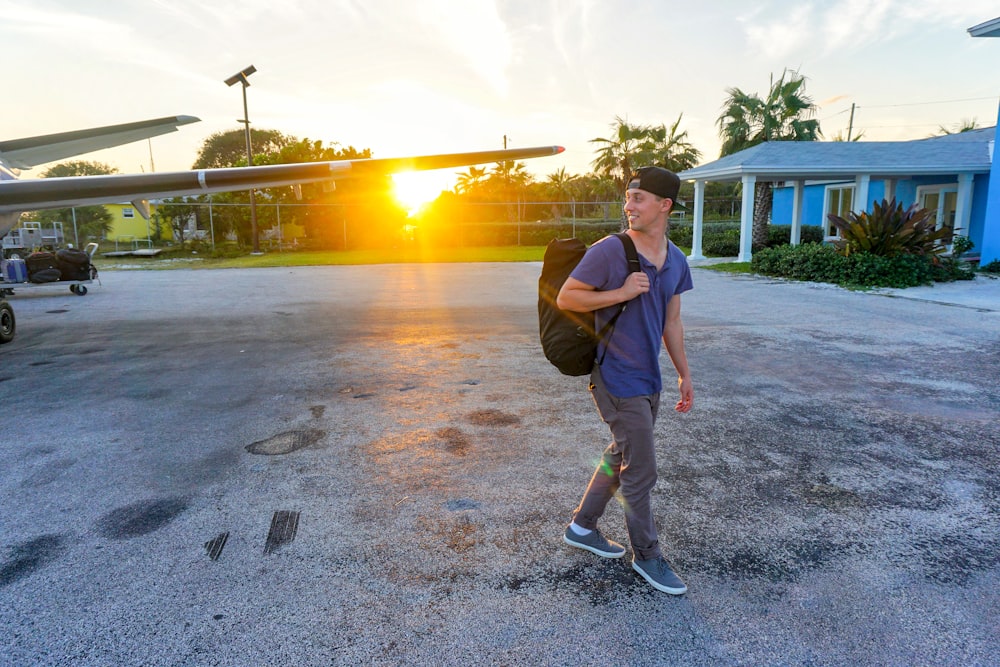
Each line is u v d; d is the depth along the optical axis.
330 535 2.63
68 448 3.69
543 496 2.99
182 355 6.43
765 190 19.45
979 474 3.23
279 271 18.11
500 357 6.12
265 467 3.38
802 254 13.03
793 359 5.88
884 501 2.93
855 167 15.55
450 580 2.30
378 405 4.53
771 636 1.98
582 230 31.33
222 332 7.79
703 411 4.30
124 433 3.96
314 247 29.78
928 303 9.39
